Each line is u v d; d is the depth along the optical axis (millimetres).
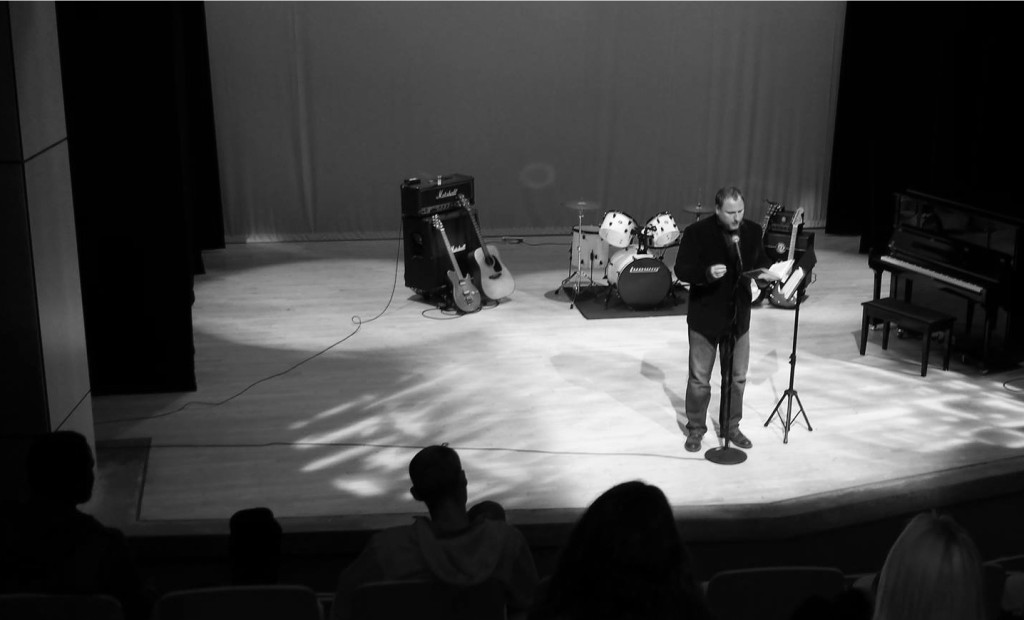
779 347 7363
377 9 10188
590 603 1582
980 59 8758
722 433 5602
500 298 8508
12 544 2740
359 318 8094
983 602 1595
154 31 5938
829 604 2047
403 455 5641
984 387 6625
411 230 8320
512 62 10523
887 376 6809
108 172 6133
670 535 1604
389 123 10500
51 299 4539
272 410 6266
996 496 5289
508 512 4895
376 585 2562
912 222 7316
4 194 4219
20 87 4191
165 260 6305
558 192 10953
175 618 2627
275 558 3180
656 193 11109
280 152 10414
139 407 6305
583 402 6391
